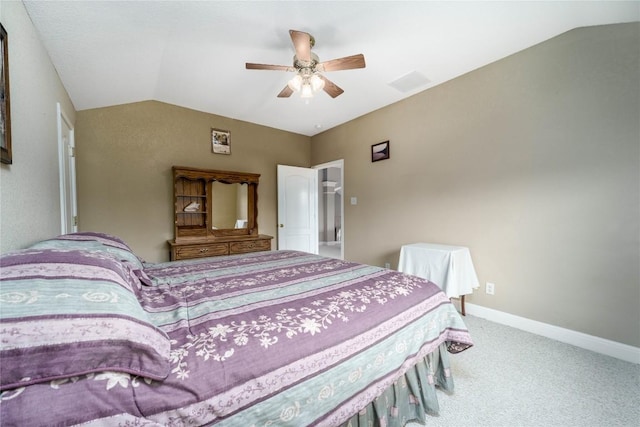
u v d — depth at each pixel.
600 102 1.93
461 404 1.44
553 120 2.14
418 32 2.05
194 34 2.00
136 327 0.68
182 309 1.05
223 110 3.69
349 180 4.14
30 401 0.53
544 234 2.21
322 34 2.06
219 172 3.65
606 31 1.90
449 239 2.87
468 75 2.67
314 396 0.86
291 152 4.71
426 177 3.08
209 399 0.68
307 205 4.76
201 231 3.63
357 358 1.00
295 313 1.05
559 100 2.11
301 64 1.96
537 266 2.25
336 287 1.40
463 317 2.60
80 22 1.59
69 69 2.02
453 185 2.83
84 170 2.88
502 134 2.44
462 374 1.70
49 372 0.56
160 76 2.66
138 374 0.64
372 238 3.78
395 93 3.17
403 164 3.34
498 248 2.48
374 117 3.71
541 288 2.23
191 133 3.62
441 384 1.52
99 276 0.76
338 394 0.93
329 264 1.99
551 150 2.16
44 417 0.52
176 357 0.74
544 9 1.79
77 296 0.66
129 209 3.17
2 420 0.50
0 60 1.03
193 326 0.91
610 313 1.91
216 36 2.04
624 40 1.83
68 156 2.47
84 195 2.88
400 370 1.18
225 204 3.87
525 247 2.32
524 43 2.21
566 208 2.09
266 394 0.76
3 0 1.12
